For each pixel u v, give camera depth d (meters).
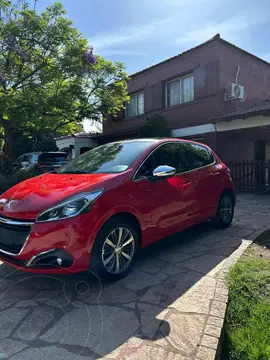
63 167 4.48
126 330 2.44
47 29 10.70
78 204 2.99
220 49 11.95
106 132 18.73
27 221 2.97
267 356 2.21
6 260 3.14
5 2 10.62
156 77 14.73
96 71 11.99
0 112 10.03
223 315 2.59
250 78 13.40
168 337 2.33
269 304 2.83
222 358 2.28
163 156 4.23
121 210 3.30
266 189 10.54
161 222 3.86
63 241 2.87
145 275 3.47
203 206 4.77
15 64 11.20
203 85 12.40
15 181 10.28
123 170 3.62
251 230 5.36
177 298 2.92
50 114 11.58
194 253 4.18
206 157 5.26
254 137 13.25
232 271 3.43
